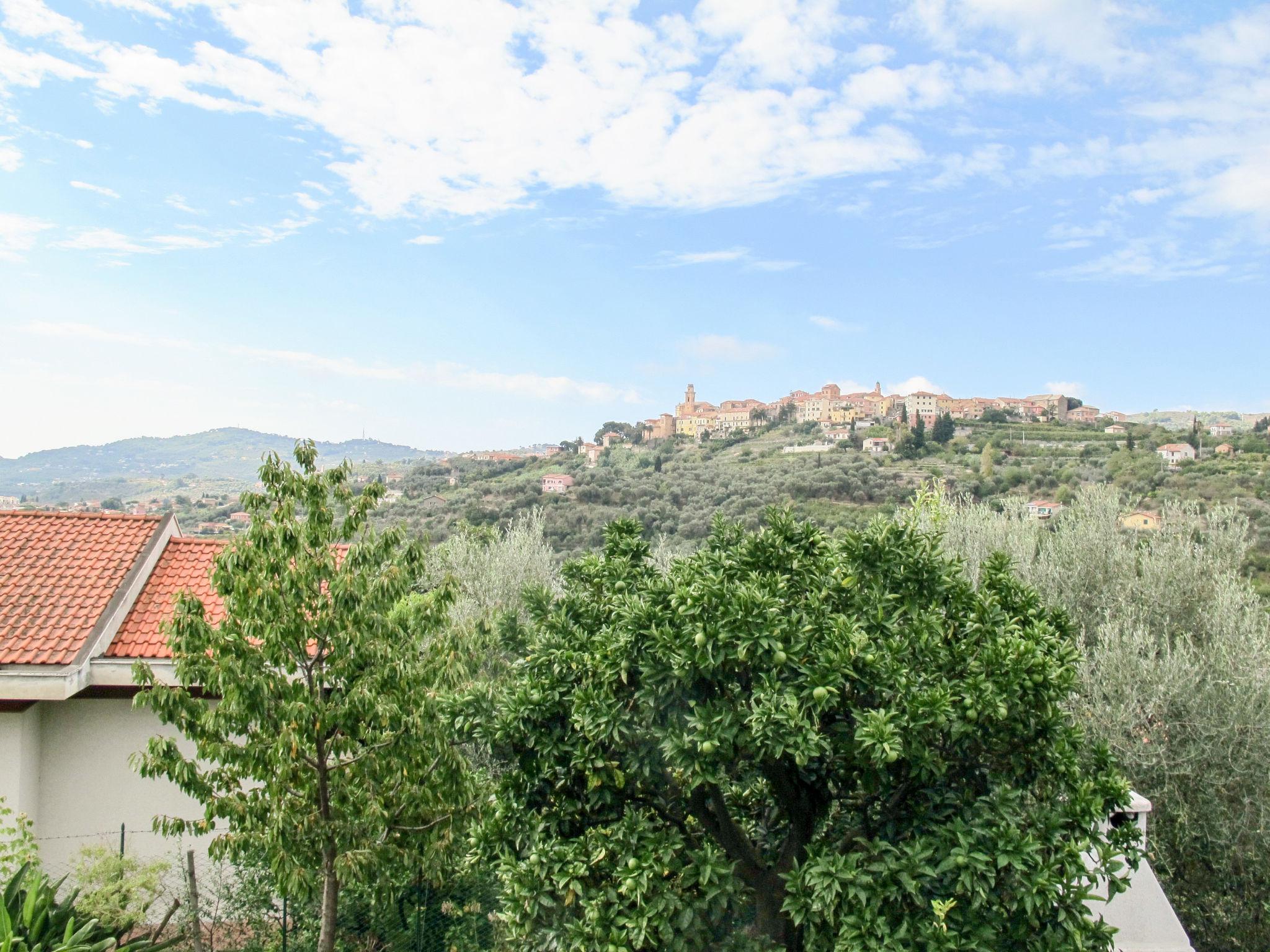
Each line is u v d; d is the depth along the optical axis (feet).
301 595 26.00
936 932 17.84
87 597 37.01
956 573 23.00
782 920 22.35
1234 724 37.91
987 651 20.08
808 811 22.89
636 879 19.45
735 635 19.39
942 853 19.10
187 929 29.48
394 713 26.35
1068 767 20.47
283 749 25.36
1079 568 50.39
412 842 29.07
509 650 27.12
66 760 35.04
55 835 34.65
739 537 27.55
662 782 23.30
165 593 39.73
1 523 41.96
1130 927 29.27
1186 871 39.78
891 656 19.99
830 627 20.80
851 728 19.76
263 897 30.94
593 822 22.71
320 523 27.25
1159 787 39.42
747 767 21.31
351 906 31.45
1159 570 48.03
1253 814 37.63
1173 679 39.68
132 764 26.21
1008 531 54.13
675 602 20.43
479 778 31.04
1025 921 18.70
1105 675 41.73
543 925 21.24
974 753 21.27
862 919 18.29
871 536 22.82
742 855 23.00
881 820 21.83
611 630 23.17
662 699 20.22
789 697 18.51
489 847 22.54
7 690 31.65
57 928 26.23
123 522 43.42
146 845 35.40
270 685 25.81
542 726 22.11
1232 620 41.73
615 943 19.11
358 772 28.09
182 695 25.89
